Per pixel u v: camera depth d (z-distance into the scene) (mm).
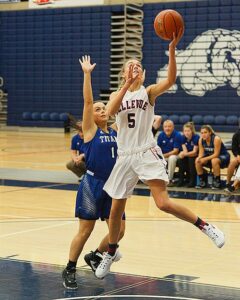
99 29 26281
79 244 5617
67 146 21234
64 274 5570
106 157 5727
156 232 8188
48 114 27422
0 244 7387
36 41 27703
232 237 7926
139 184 13078
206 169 13383
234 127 23531
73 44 26875
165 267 6391
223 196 11523
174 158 12609
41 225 8609
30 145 21359
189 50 24375
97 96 26438
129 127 5566
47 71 27547
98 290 5457
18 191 11750
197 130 23984
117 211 5609
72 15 26812
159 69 25094
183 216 5531
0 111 28750
